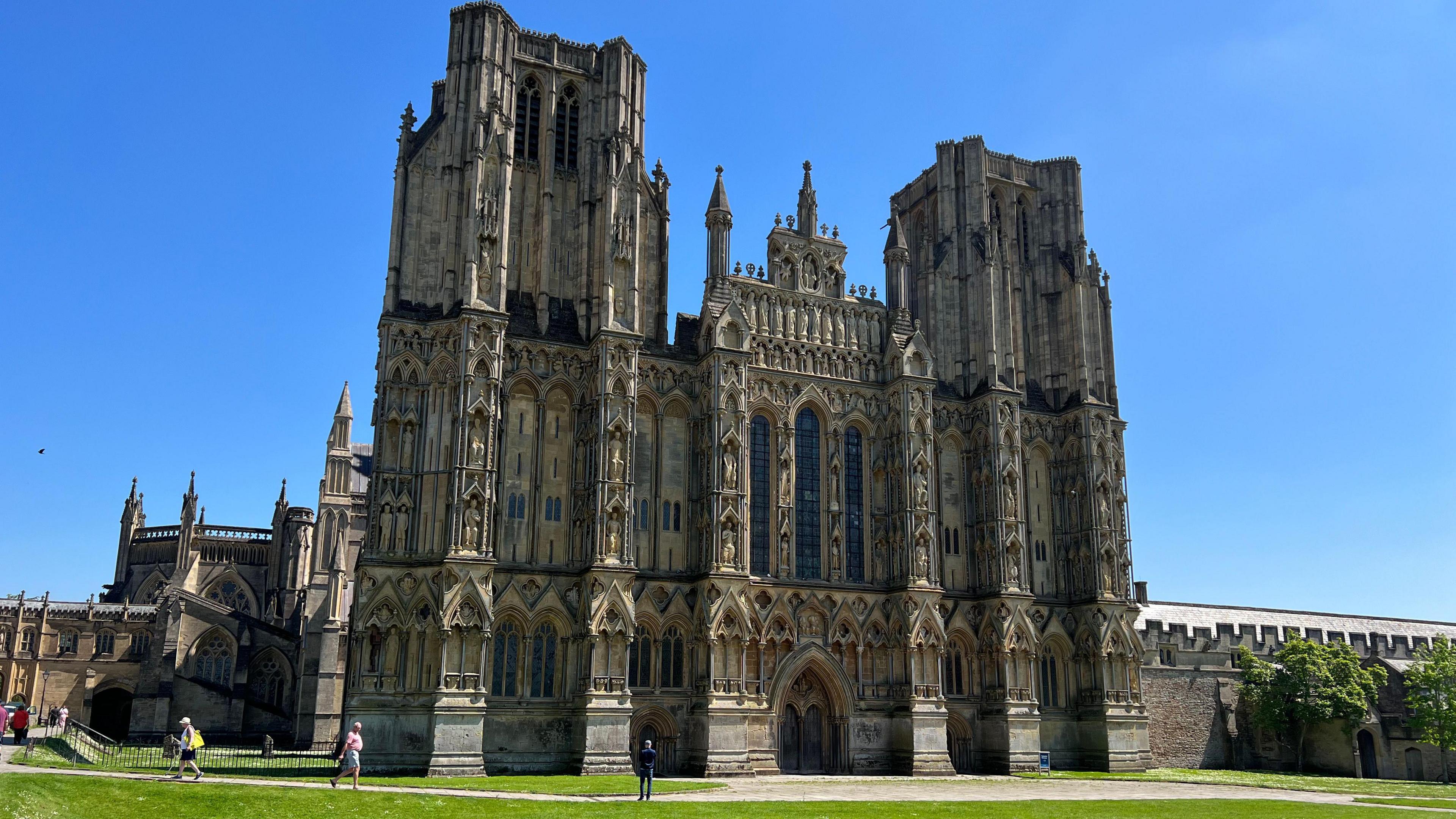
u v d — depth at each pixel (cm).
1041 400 8938
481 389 6556
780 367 7819
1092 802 5225
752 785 6081
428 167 7181
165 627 10756
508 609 6538
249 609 13350
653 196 7875
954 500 8275
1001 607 7850
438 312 6919
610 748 6366
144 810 3738
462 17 7388
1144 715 8138
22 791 3656
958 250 8850
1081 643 8238
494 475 6512
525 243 7462
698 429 7425
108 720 11950
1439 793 6688
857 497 7925
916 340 8075
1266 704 9069
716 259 7806
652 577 7038
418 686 6184
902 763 7306
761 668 7081
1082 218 9275
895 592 7638
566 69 7812
